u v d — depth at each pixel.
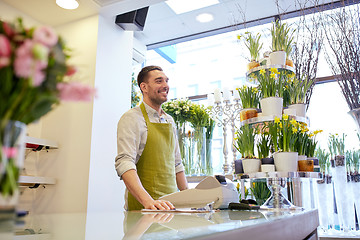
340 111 3.91
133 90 4.13
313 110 4.05
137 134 2.05
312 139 1.96
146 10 3.60
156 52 5.45
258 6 4.10
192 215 1.01
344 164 2.85
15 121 0.38
